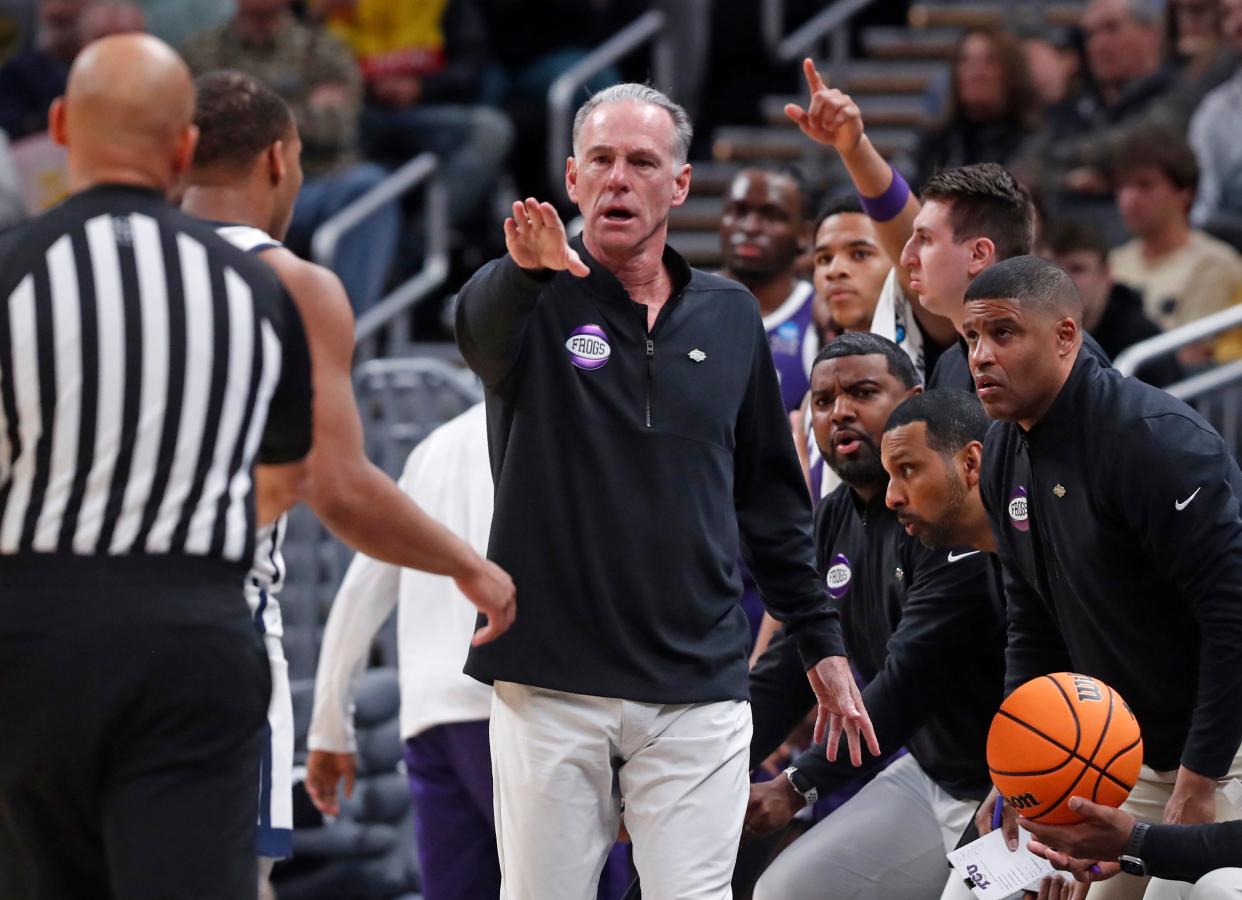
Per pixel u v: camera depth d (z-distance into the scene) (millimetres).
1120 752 11758
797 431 17719
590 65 34188
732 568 12617
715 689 12336
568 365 12234
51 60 32062
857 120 15234
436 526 11039
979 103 27391
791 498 13352
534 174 35750
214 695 9664
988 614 13812
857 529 14867
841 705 13125
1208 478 11672
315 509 10945
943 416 13398
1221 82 28688
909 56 37688
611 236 12328
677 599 12227
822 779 13930
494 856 16500
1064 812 11750
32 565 9523
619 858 16453
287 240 29578
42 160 29953
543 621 12125
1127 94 29062
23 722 9516
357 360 29422
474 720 16188
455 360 31766
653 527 12188
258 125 12016
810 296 19266
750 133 36594
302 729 19609
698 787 12320
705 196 36250
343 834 19219
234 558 9867
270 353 10094
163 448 9680
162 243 9953
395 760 19547
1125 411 11883
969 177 14352
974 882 12672
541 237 11047
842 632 15219
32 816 9758
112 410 9641
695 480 12359
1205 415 22156
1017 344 11977
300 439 10508
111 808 9656
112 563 9539
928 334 16219
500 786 12469
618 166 12320
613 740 12227
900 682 13734
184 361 9766
